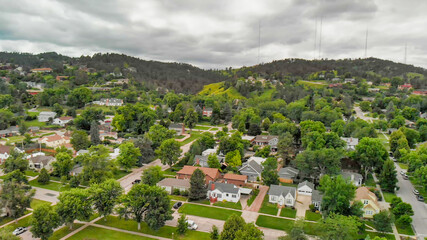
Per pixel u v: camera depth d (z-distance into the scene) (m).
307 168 98.44
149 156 123.69
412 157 103.69
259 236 55.12
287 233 61.75
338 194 71.88
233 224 57.88
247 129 178.38
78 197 67.06
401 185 97.88
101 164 96.38
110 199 70.62
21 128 155.62
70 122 181.62
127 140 147.25
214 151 126.44
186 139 160.88
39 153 119.62
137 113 179.25
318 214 77.81
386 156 103.06
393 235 67.69
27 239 63.69
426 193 91.19
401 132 132.38
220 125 198.50
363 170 105.44
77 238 64.31
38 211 62.12
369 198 77.75
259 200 87.06
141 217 70.06
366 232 69.12
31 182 97.88
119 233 67.19
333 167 95.56
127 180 101.06
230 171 105.38
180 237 65.94
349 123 157.50
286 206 82.75
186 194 89.56
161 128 143.00
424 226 71.56
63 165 100.12
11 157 100.81
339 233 59.06
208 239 65.38
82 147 131.38
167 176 104.88
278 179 97.56
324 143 117.69
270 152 135.88
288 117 197.75
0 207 70.44
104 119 189.38
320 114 178.38
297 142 148.88
